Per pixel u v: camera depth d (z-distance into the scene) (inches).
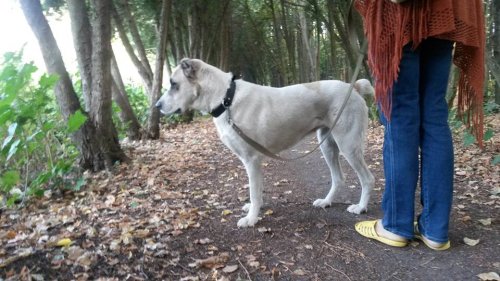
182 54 580.7
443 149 94.0
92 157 202.2
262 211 137.3
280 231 118.6
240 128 123.4
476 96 94.3
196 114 572.4
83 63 213.6
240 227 122.6
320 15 438.6
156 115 331.9
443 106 95.2
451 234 107.1
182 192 164.6
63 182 172.6
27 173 161.3
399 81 93.2
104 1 200.2
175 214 135.3
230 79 126.7
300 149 257.9
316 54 770.8
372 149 231.1
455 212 122.2
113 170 200.2
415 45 88.2
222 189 169.3
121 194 159.8
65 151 198.1
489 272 87.7
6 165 176.2
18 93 176.4
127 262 98.9
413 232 102.0
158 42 331.3
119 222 126.2
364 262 97.3
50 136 195.2
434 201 97.3
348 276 92.0
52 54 192.2
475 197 135.6
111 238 112.7
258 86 128.8
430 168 95.8
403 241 101.4
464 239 102.7
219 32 653.9
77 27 211.6
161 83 335.3
